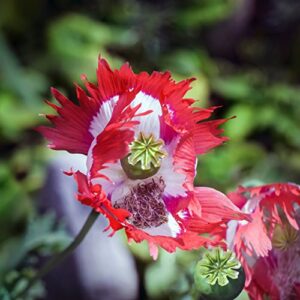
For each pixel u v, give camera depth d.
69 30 1.05
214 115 1.09
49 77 1.02
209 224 0.38
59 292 0.77
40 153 0.94
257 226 0.39
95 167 0.38
